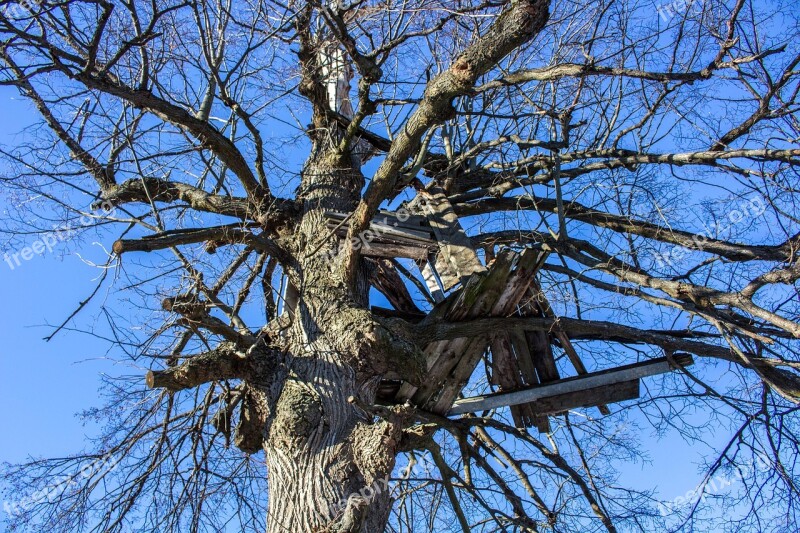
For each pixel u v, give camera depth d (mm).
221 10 7039
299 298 6395
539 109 7211
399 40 6141
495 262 6184
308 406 5465
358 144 8578
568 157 7594
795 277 6047
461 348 6723
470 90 5297
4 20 5406
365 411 5336
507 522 7344
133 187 7074
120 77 7133
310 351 5887
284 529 5000
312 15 7082
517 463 7766
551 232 6707
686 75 5285
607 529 7301
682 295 6379
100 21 5613
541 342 7156
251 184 7051
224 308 6086
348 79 9023
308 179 7535
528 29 5098
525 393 7219
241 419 5883
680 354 6891
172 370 5625
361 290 6805
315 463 5195
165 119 6793
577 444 8312
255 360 5879
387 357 5727
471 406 7262
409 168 7387
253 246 6523
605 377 7039
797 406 6523
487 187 8156
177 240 5957
